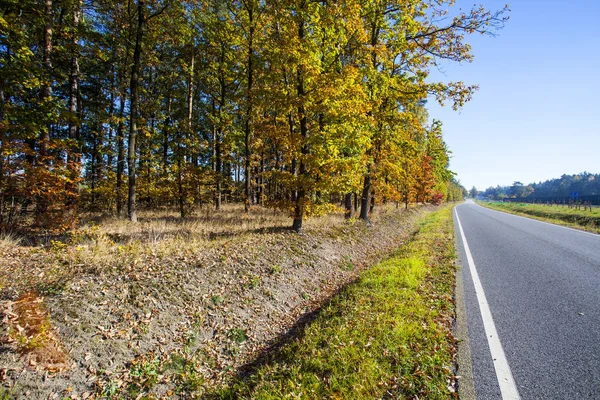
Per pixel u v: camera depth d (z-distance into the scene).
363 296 5.77
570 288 5.69
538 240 11.56
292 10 9.95
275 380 3.78
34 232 8.98
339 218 15.02
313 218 13.70
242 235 9.59
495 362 3.36
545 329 4.07
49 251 7.01
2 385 3.39
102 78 20.69
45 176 8.70
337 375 3.45
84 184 17.91
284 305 6.78
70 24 13.31
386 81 12.27
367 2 11.76
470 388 2.97
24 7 10.11
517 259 8.27
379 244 12.79
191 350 4.99
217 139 20.47
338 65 10.73
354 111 9.56
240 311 6.10
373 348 3.82
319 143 9.39
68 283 5.23
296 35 9.05
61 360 3.93
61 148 9.70
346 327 4.54
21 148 8.53
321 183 9.56
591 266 7.34
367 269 8.64
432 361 3.44
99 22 16.70
